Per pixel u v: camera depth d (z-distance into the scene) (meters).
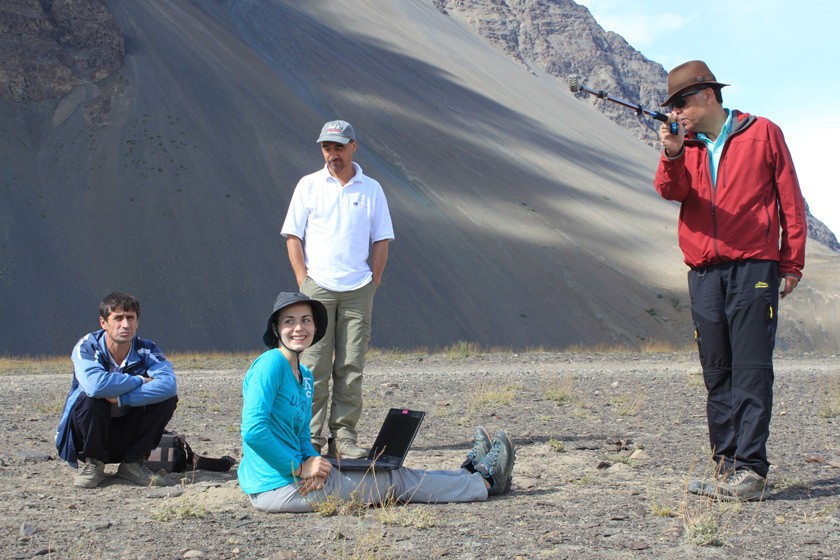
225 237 91.75
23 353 68.38
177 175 99.94
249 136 115.88
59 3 120.62
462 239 109.31
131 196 93.88
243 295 84.00
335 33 196.88
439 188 126.06
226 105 122.06
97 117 107.56
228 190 100.75
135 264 83.81
